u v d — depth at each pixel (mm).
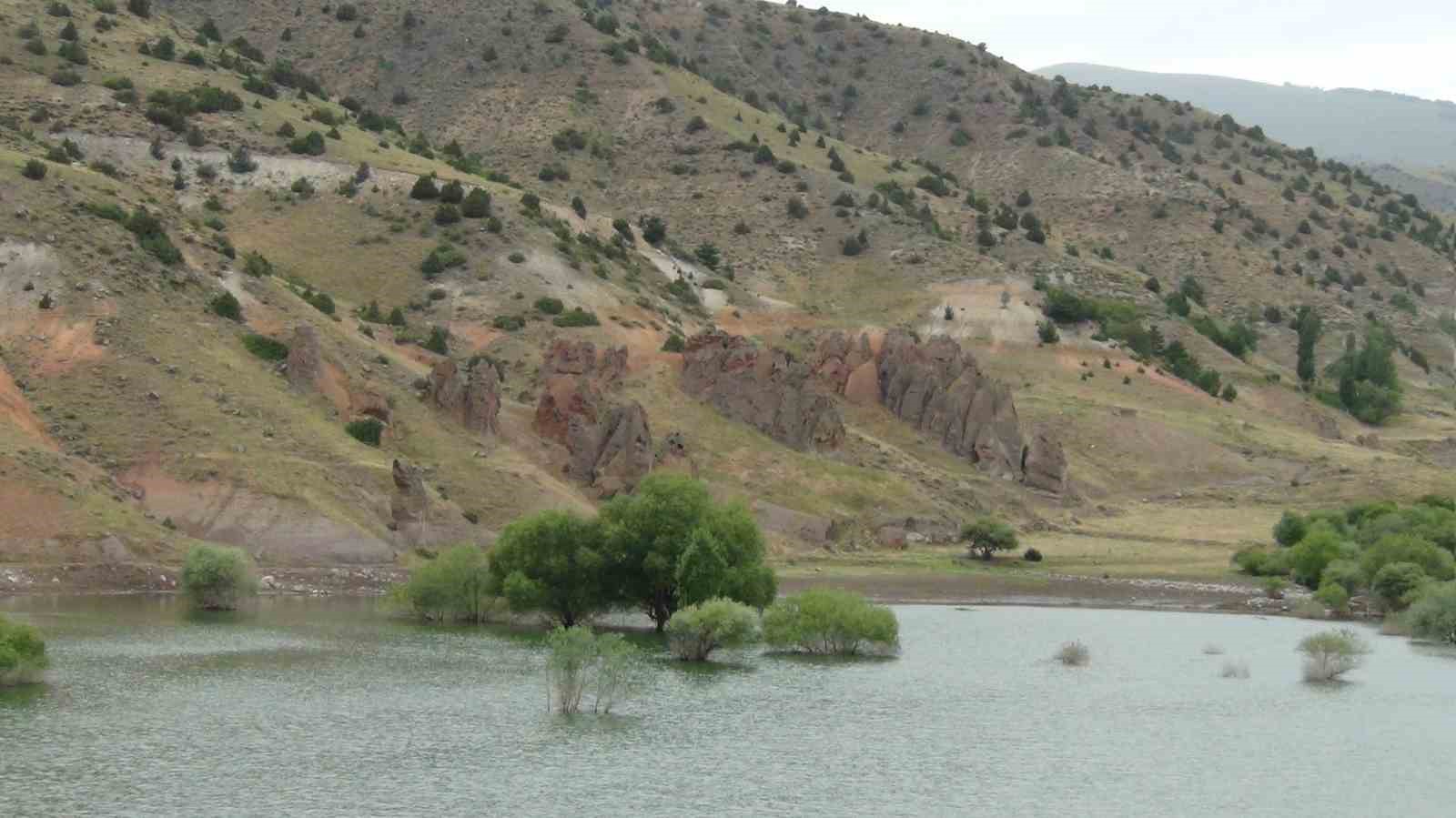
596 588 120625
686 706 90250
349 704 86375
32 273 154000
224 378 151750
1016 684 100938
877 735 84250
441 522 146750
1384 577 147750
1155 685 101938
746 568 119562
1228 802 73375
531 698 89938
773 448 192125
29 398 141500
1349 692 100500
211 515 135250
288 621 114750
